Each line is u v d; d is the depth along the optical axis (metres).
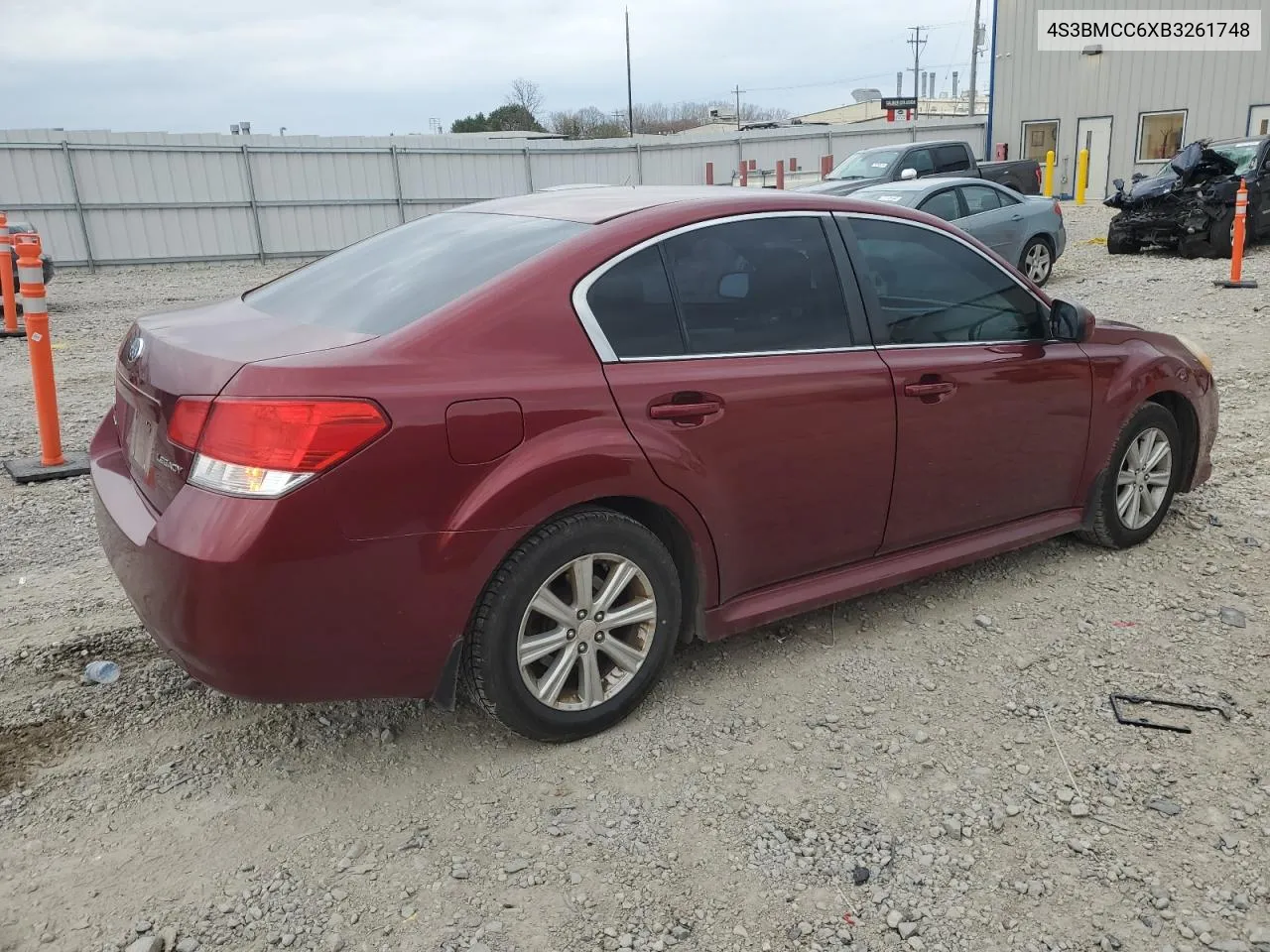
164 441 2.70
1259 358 8.75
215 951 2.30
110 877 2.54
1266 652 3.73
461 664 2.93
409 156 24.75
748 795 2.90
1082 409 4.25
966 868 2.62
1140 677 3.56
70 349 10.60
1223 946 2.35
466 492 2.71
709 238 3.30
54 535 4.99
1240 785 2.95
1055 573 4.44
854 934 2.39
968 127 31.47
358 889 2.51
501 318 2.85
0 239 11.20
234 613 2.50
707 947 2.35
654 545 3.12
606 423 2.93
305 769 3.00
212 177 22.59
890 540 3.76
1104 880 2.57
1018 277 4.14
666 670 3.58
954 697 3.43
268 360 2.60
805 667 3.62
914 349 3.71
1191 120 25.36
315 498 2.51
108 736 3.16
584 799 2.87
